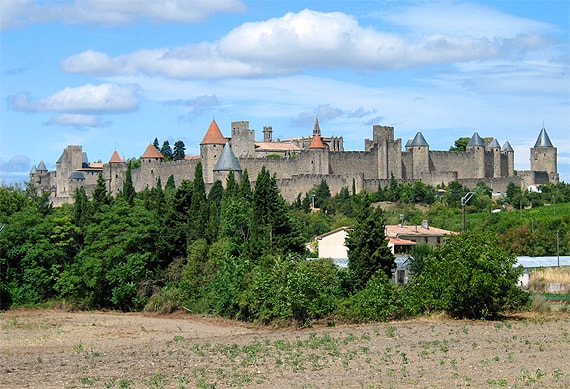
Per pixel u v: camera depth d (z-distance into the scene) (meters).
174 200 111.44
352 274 87.88
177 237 107.00
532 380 47.47
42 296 106.12
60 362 56.44
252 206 107.75
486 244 78.94
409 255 99.69
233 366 53.66
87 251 103.62
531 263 116.75
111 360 56.91
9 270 106.25
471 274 77.12
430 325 73.50
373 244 89.56
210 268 98.00
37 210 120.69
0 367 54.41
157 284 103.56
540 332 68.25
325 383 47.59
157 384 48.12
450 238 81.25
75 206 127.50
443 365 52.81
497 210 190.50
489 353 57.44
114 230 103.62
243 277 88.50
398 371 50.94
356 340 64.75
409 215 173.38
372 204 191.50
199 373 51.28
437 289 78.75
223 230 107.69
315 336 67.50
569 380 47.59
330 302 81.31
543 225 155.25
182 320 88.56
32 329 79.25
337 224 149.00
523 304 81.19
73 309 101.81
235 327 81.38
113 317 92.00
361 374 50.22
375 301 80.06
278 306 80.50
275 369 52.44
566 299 90.00
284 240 102.56
